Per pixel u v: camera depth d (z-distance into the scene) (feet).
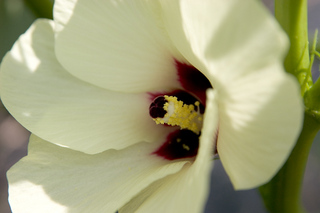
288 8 0.78
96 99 0.81
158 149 0.83
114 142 0.82
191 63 0.77
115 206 0.75
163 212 0.70
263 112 0.64
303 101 0.80
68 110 0.81
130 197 0.74
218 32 0.64
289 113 0.63
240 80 0.65
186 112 0.81
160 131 0.83
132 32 0.77
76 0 0.76
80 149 0.81
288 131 0.64
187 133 0.83
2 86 0.79
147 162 0.82
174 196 0.71
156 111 0.80
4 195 1.35
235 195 1.38
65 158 0.82
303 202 1.37
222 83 0.67
